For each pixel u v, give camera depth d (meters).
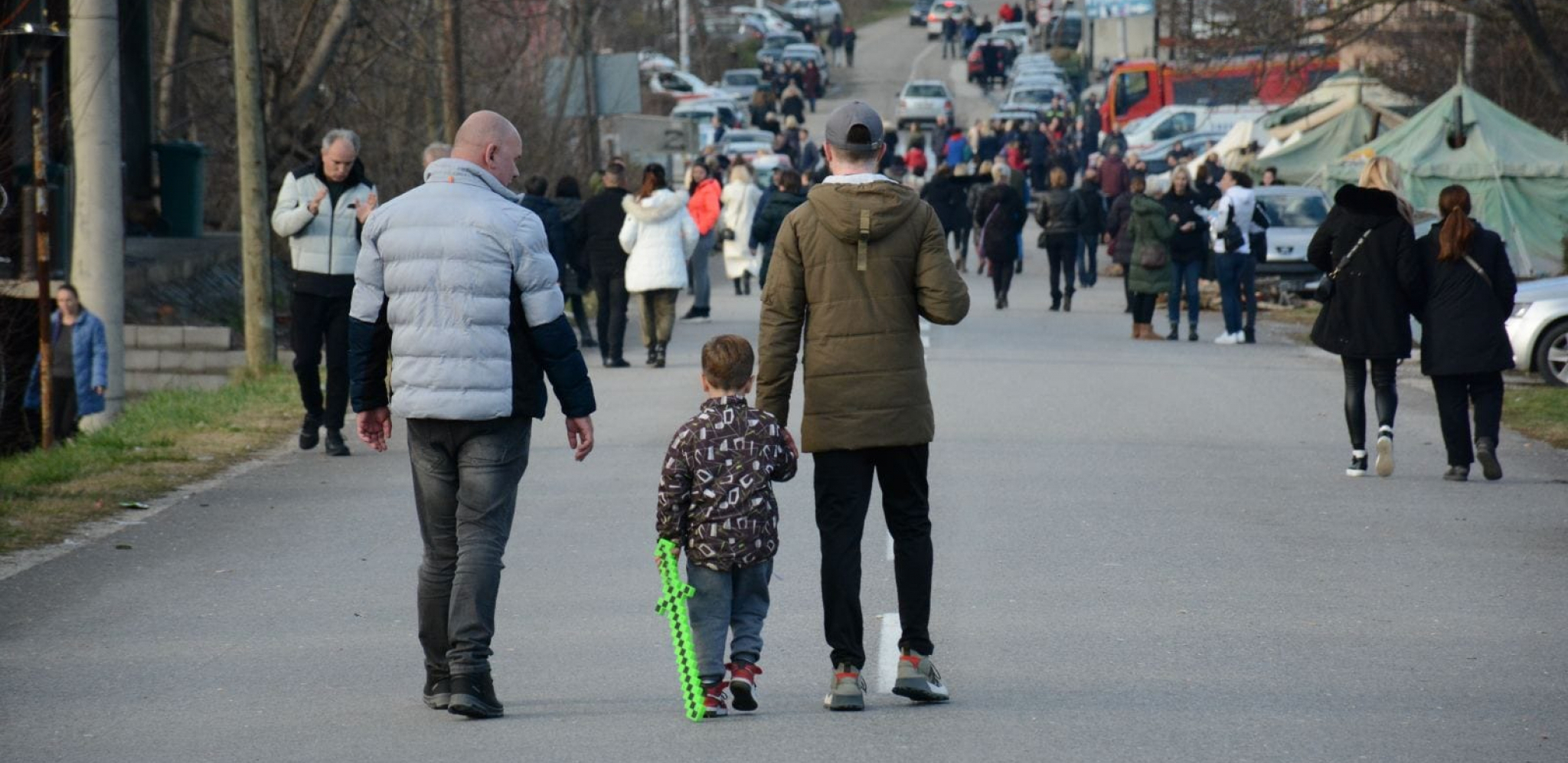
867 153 23.02
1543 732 22.27
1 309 61.88
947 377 63.22
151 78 96.88
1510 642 27.09
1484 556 33.69
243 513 38.03
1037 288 108.56
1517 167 101.44
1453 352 41.25
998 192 92.94
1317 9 90.62
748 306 94.44
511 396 22.89
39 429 60.22
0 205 54.91
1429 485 41.97
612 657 26.36
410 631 28.09
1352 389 43.09
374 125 108.94
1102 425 51.69
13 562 33.03
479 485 22.97
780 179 77.69
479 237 22.73
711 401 22.97
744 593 23.20
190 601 30.05
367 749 21.80
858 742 21.91
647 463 44.94
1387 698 23.91
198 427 50.47
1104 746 21.70
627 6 171.00
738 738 22.12
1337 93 135.50
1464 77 109.31
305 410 46.72
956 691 24.34
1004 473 43.19
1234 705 23.56
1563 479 42.94
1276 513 38.09
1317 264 43.16
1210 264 96.56
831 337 22.78
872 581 31.55
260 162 63.56
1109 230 86.31
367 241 23.27
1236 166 126.69
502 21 121.00
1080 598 29.98
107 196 55.22
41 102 54.34
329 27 91.00
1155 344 76.56
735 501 22.72
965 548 34.25
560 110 124.38
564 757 21.42
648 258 65.25
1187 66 105.69
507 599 30.22
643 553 34.00
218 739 22.27
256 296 63.97
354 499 39.88
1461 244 41.19
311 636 27.75
